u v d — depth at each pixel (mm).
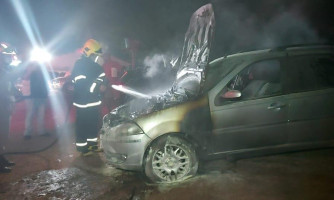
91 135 5781
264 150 4344
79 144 5738
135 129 4180
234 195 3748
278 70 4637
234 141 4262
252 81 4723
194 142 4219
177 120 4137
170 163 4188
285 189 3777
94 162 5430
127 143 4207
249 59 4438
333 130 4348
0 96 5000
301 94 4297
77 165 5340
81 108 5660
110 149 4488
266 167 4469
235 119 4223
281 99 4270
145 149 4176
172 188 4059
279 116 4262
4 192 4410
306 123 4301
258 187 3893
